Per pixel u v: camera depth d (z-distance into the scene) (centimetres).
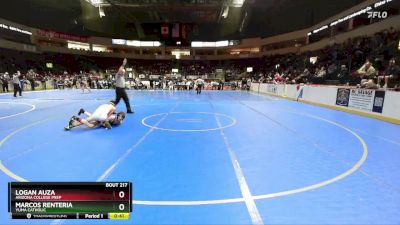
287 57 3819
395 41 1802
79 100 1711
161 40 4481
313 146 611
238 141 649
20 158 499
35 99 1766
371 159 519
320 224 291
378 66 1728
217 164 477
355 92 1188
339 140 675
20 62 3594
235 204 331
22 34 3622
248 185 387
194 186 382
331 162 496
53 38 4056
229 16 4034
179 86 3484
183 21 4316
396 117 939
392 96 967
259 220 297
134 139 657
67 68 4266
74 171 433
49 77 3375
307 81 2242
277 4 3378
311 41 3416
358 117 1080
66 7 3731
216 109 1303
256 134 732
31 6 3703
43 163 471
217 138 679
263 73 4078
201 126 843
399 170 459
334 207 327
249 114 1133
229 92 2931
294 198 349
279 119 1002
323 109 1345
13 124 853
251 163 484
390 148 604
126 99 1096
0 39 3319
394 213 315
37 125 838
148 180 401
